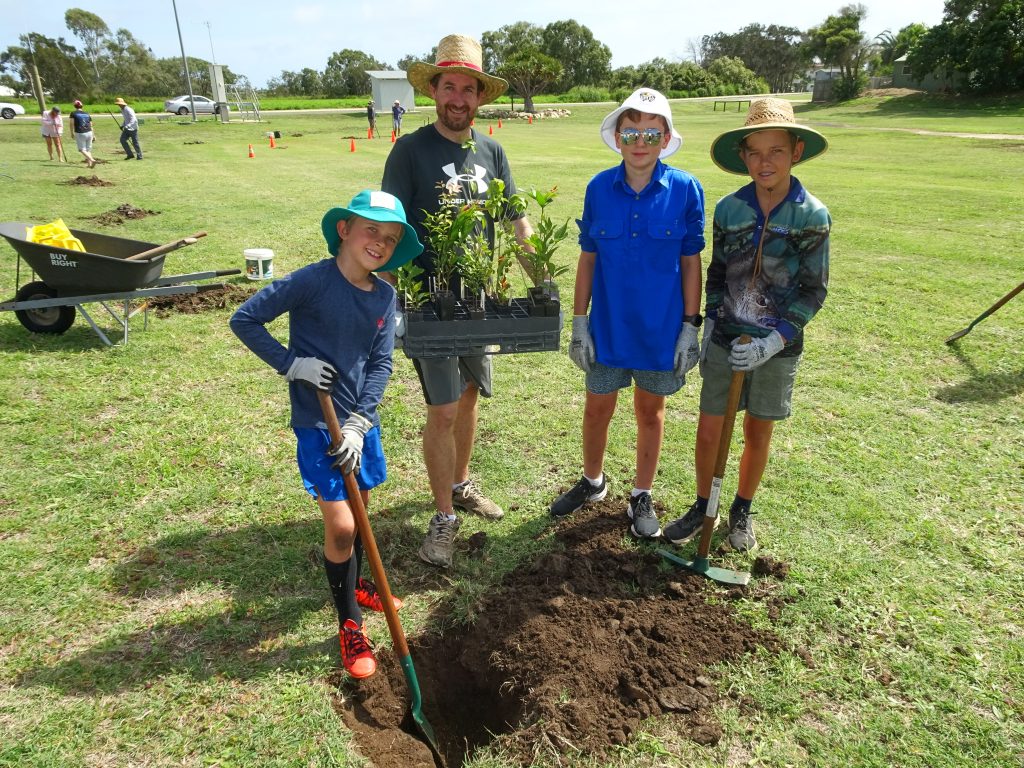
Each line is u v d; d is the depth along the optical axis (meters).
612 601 3.09
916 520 3.70
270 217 11.88
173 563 3.32
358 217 2.51
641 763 2.38
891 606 3.09
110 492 3.89
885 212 12.07
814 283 2.97
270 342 2.51
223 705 2.59
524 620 2.98
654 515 3.56
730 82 75.38
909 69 52.78
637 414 3.48
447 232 3.13
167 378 5.40
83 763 2.35
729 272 3.12
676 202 3.09
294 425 2.68
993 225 10.94
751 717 2.56
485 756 2.45
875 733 2.49
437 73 3.11
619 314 3.24
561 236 3.22
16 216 11.42
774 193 2.96
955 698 2.63
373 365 2.79
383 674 2.81
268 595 3.13
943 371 5.60
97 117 46.94
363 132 36.06
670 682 2.68
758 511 3.79
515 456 4.37
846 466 4.24
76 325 6.47
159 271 6.35
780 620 3.00
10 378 5.29
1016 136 27.45
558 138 31.78
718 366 3.24
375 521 3.67
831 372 5.59
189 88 50.91
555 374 5.65
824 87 57.50
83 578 3.21
